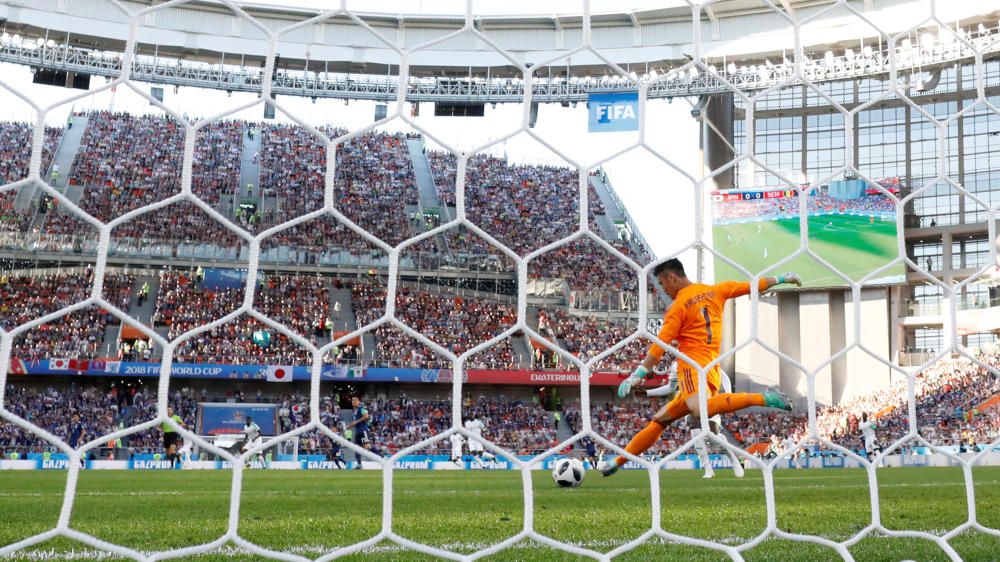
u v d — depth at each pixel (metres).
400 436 27.00
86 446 2.48
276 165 37.06
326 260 31.91
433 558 3.27
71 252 29.62
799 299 32.28
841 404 29.81
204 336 27.92
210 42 32.69
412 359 28.69
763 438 28.73
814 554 3.33
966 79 33.56
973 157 33.31
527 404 29.45
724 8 31.17
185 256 30.61
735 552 2.95
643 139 3.40
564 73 33.34
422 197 36.62
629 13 31.94
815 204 29.55
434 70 34.31
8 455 22.83
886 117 34.53
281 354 27.89
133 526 4.29
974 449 22.31
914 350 32.28
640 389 29.64
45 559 3.21
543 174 39.62
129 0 31.86
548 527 4.20
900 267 28.62
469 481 9.65
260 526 4.31
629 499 5.82
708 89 31.33
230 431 26.02
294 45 33.31
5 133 35.00
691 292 5.97
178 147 36.97
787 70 30.41
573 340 30.39
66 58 31.77
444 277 32.59
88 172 34.06
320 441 25.70
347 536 3.91
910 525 4.40
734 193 30.02
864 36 28.73
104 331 27.70
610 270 34.41
